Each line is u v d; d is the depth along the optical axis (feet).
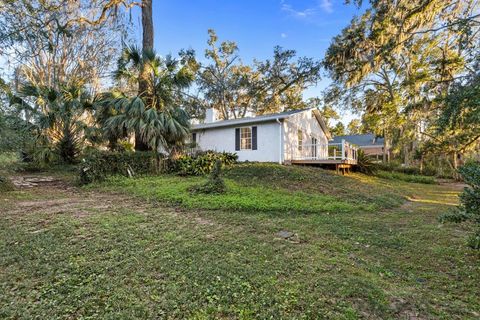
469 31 32.58
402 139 56.95
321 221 16.33
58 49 53.47
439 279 9.25
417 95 49.32
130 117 32.14
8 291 8.02
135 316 6.94
